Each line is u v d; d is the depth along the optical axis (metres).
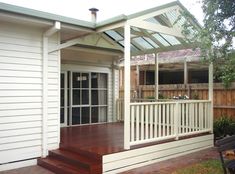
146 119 6.26
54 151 6.21
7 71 5.84
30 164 6.11
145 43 8.98
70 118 9.34
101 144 6.27
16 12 5.34
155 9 6.29
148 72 14.06
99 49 9.16
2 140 5.73
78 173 5.11
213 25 5.53
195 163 6.25
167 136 6.71
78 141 6.62
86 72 9.79
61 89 9.11
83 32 6.74
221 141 4.50
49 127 6.42
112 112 10.59
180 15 6.64
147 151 6.20
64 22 6.04
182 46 8.32
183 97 9.47
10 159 5.83
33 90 6.21
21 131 6.00
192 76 13.28
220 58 5.88
